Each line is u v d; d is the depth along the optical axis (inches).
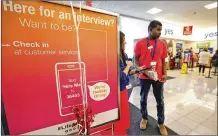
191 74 273.9
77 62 28.4
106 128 34.9
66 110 28.1
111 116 34.7
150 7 211.2
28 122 24.6
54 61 26.0
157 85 67.3
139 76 71.6
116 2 191.6
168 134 71.3
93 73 30.7
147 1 188.2
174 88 162.9
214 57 269.3
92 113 31.3
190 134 71.7
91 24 29.4
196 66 404.2
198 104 111.8
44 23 24.5
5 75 21.9
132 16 259.9
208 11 231.0
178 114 94.1
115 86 34.7
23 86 23.5
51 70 25.8
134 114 94.7
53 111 26.7
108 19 31.7
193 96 132.3
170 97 129.9
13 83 22.7
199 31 398.9
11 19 21.8
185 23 326.6
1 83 21.7
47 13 24.6
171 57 356.2
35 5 23.5
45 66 25.2
